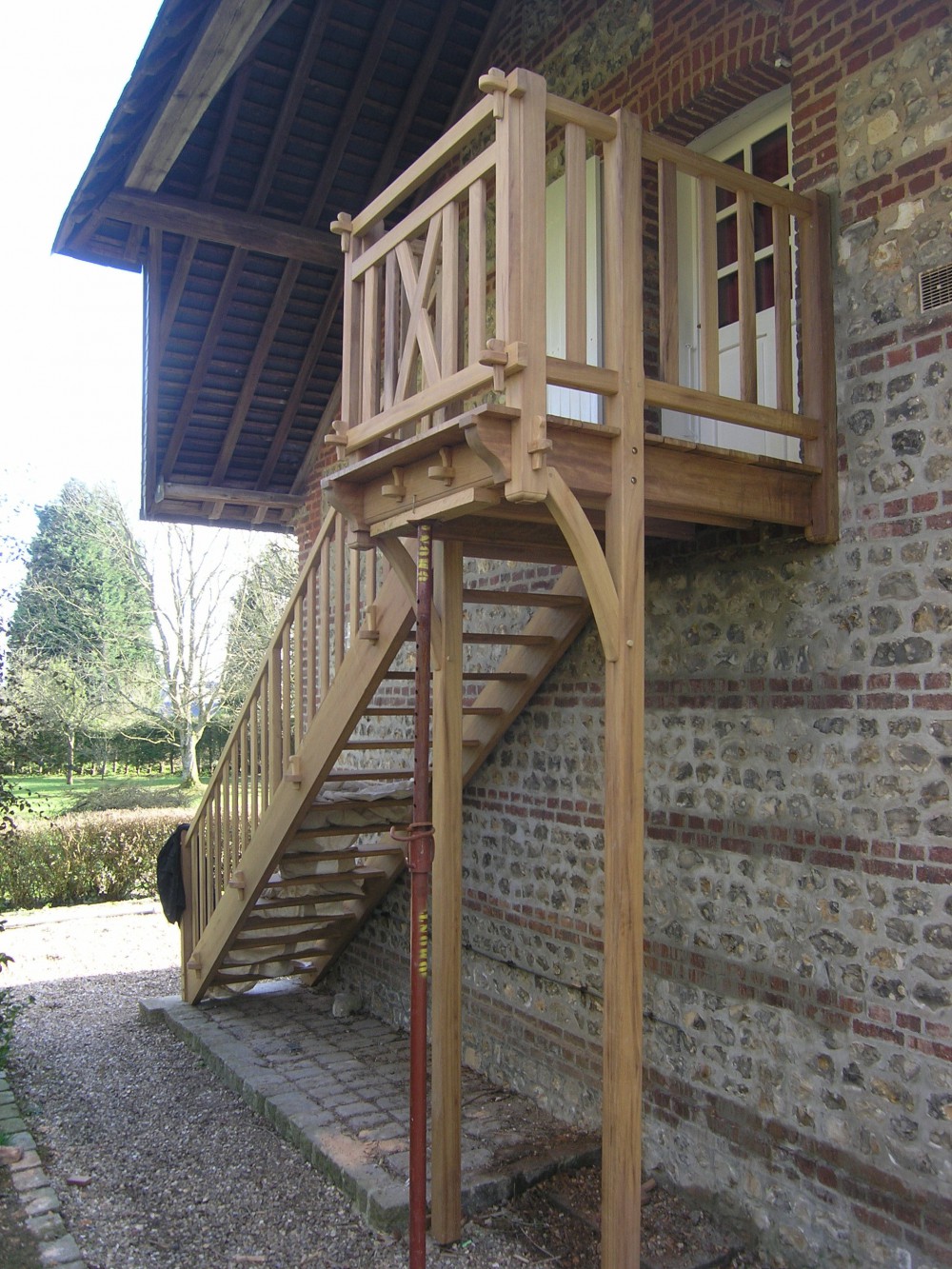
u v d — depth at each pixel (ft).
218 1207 13.37
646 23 16.26
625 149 10.18
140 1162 14.79
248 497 28.14
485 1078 18.33
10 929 32.78
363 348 12.27
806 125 12.62
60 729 66.44
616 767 9.92
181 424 25.89
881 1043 11.26
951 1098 10.52
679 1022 13.91
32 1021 22.36
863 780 11.60
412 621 14.17
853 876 11.67
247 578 67.92
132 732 76.48
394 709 16.15
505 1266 12.00
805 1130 12.04
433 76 21.38
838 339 12.05
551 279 18.56
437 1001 12.71
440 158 10.75
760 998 12.75
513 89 9.43
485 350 9.12
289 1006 22.65
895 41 11.61
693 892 13.80
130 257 22.41
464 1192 13.25
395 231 11.55
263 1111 16.52
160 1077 18.63
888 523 11.43
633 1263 9.76
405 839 11.25
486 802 18.70
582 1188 13.88
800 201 11.97
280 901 20.11
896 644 11.30
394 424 11.24
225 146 20.22
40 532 73.20
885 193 11.60
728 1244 12.65
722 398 11.12
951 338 10.85
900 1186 10.96
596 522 12.66
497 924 18.24
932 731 10.89
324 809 17.66
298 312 24.21
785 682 12.60
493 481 9.90
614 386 10.05
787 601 12.62
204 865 21.63
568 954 16.48
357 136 21.70
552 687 17.13
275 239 21.40
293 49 19.19
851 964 11.62
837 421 12.01
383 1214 12.66
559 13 18.67
